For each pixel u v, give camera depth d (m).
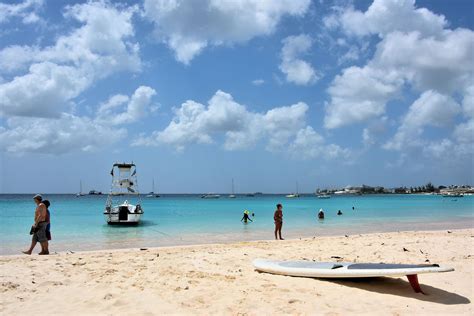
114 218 26.47
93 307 6.47
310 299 6.85
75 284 7.88
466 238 16.02
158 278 8.30
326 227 25.94
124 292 7.25
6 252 14.94
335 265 8.38
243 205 70.00
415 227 25.89
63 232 22.81
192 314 6.14
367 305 6.56
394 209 53.38
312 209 53.84
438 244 13.86
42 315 6.12
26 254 12.93
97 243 17.86
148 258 11.19
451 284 7.84
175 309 6.36
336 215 39.75
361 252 12.23
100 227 25.95
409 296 7.05
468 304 6.62
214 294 7.10
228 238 19.70
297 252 12.36
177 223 29.44
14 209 51.69
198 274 8.70
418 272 7.08
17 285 7.76
